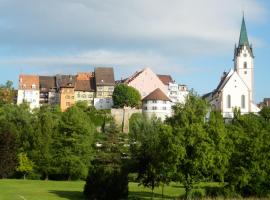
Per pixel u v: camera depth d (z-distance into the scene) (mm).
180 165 61906
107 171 64188
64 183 91500
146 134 99438
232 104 186875
